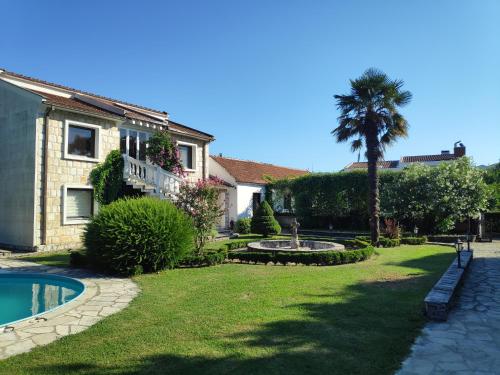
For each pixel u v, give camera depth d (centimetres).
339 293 836
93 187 1738
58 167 1612
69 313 697
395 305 729
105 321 643
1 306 842
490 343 532
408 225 2486
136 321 641
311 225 3148
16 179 1620
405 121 1969
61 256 1430
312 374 433
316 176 3125
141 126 2014
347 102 2003
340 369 446
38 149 1552
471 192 2292
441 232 2447
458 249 1016
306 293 837
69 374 439
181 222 1200
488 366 456
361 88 1947
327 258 1318
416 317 650
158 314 681
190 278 1031
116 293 854
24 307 831
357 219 2961
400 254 1590
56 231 1594
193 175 2314
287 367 451
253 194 3184
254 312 682
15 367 459
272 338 547
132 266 1080
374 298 786
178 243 1170
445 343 531
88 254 1144
